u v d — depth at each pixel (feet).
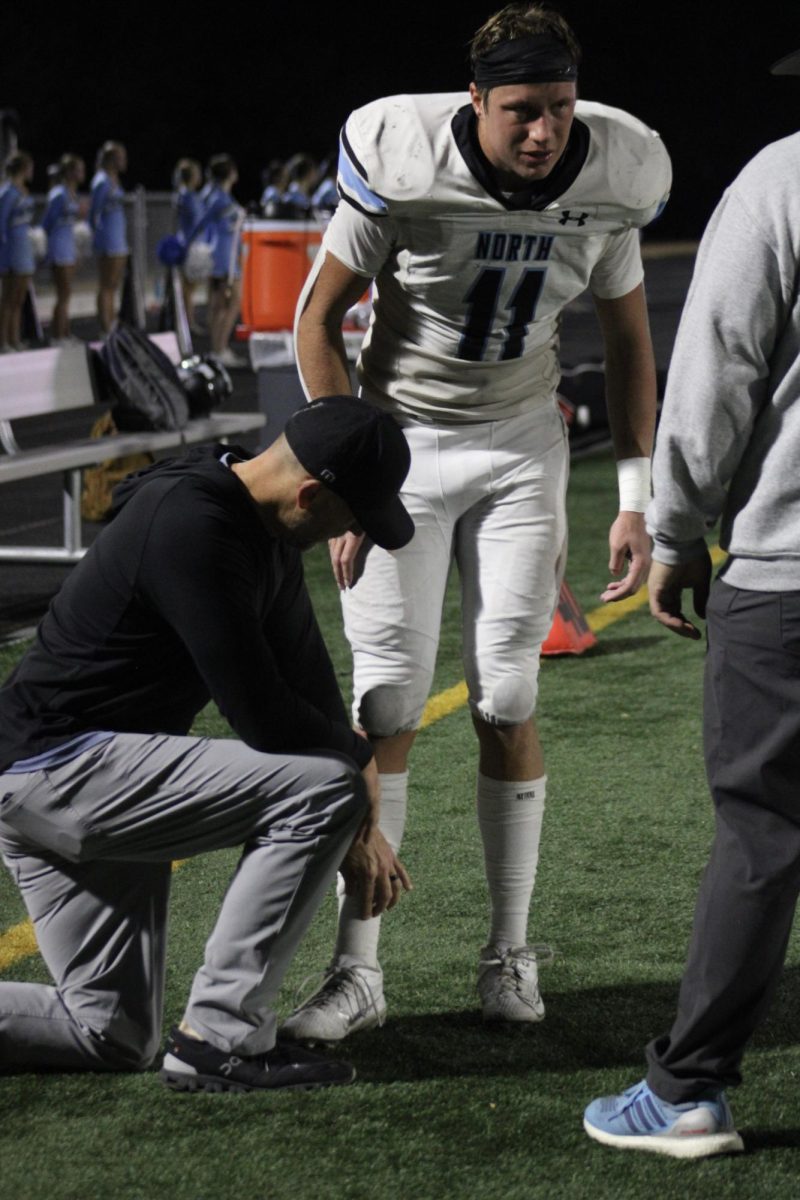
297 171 127.03
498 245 21.25
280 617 20.20
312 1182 18.53
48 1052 20.85
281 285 81.66
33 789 19.75
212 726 36.81
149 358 54.49
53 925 20.61
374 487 18.97
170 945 25.45
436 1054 21.80
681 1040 18.70
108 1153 19.12
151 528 19.10
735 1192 18.33
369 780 20.25
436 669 41.32
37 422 89.97
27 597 49.37
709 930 18.25
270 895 19.88
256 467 19.25
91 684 19.76
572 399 82.69
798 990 23.98
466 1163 18.97
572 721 37.27
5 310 116.98
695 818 31.09
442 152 20.92
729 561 18.19
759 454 17.67
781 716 17.84
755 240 16.74
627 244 22.57
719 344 17.08
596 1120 19.51
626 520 23.39
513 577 22.45
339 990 22.13
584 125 21.35
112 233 129.18
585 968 24.63
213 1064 20.48
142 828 19.84
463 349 21.95
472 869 28.58
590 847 29.66
